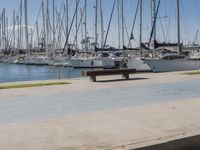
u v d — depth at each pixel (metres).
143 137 7.17
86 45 63.47
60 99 13.41
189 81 19.66
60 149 6.51
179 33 39.19
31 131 7.93
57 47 68.38
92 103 12.36
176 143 6.96
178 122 8.56
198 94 14.26
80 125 8.44
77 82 19.42
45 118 9.68
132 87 17.02
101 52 58.44
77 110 10.95
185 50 43.06
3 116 10.16
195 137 7.23
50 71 59.03
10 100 13.27
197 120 8.79
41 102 12.73
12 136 7.49
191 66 37.22
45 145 6.77
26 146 6.72
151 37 41.38
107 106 11.63
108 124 8.48
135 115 9.56
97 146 6.64
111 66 54.56
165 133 7.45
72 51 63.84
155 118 9.09
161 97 13.56
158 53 41.19
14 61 89.38
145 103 12.10
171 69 36.94
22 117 9.97
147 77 22.17
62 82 19.27
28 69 68.19
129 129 7.91
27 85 17.94
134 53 48.81
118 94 14.63
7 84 18.41
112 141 6.95
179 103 11.67
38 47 84.38
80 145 6.73
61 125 8.50
